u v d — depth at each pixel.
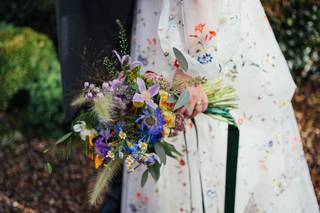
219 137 2.32
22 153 4.24
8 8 5.41
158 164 2.08
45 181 3.90
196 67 2.10
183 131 2.27
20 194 3.74
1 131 4.46
